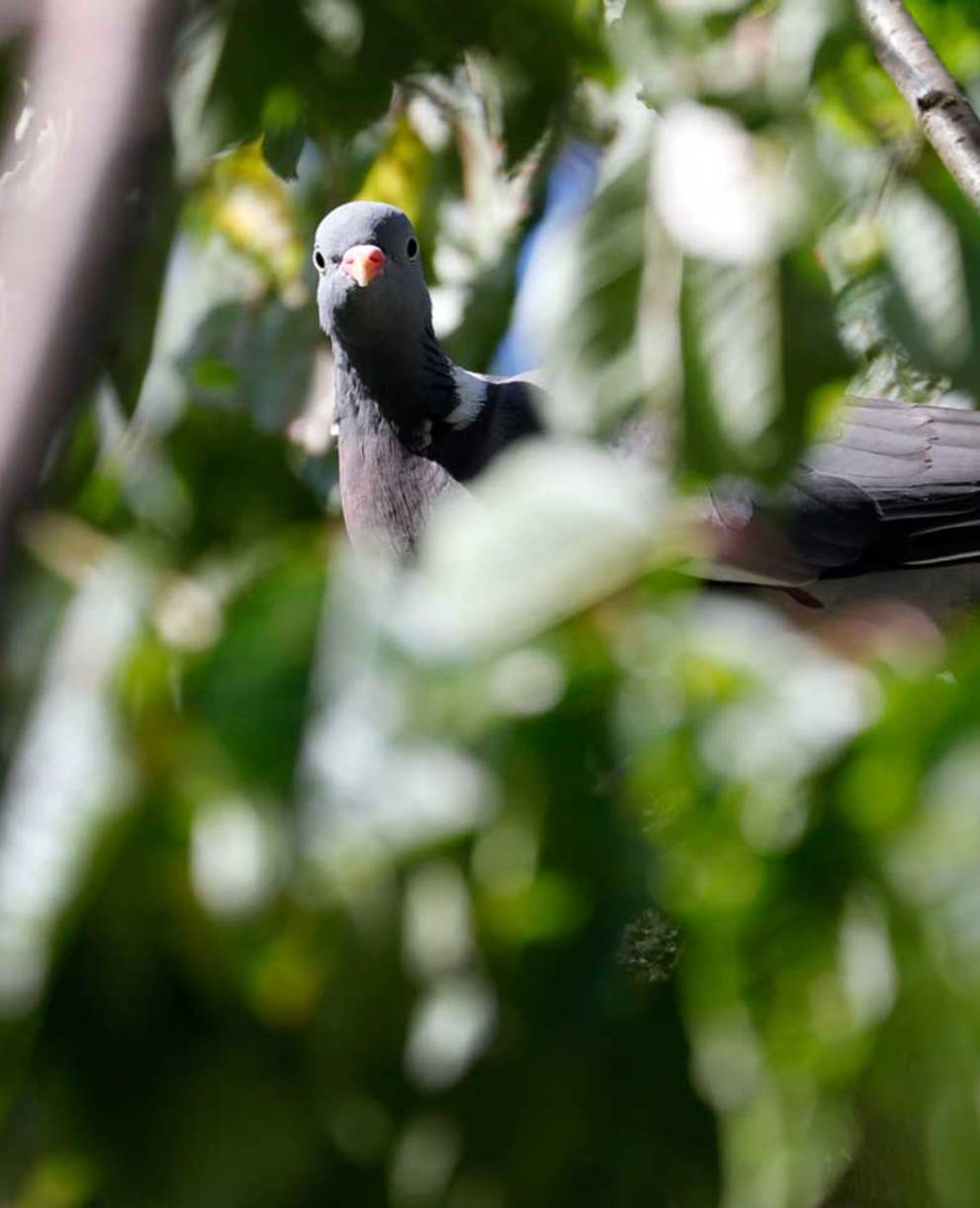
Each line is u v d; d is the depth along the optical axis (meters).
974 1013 3.90
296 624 3.73
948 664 4.02
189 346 10.10
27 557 3.83
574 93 6.36
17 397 2.45
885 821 4.02
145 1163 4.29
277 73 6.01
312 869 3.81
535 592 3.66
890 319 7.83
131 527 9.13
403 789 3.78
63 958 4.12
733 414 5.14
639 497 3.77
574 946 4.19
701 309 5.21
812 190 5.54
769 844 4.12
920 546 10.38
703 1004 4.33
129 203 2.52
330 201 9.98
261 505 9.72
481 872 3.96
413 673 3.69
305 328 10.30
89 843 3.68
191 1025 4.25
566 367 5.27
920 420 10.65
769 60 5.74
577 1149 4.32
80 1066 4.21
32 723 3.71
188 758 3.76
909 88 7.47
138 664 3.77
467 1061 4.28
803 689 3.98
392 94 6.16
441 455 10.05
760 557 9.68
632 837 4.12
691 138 5.55
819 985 4.25
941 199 7.75
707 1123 4.32
